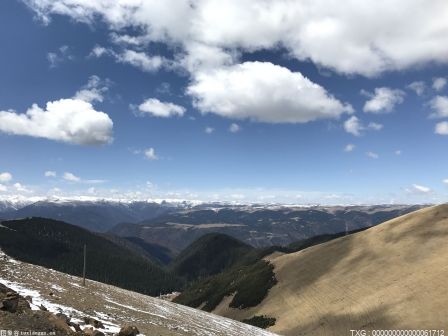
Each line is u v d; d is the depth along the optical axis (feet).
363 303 321.73
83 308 104.32
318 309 355.77
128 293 207.41
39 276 141.38
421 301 285.64
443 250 367.04
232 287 570.87
